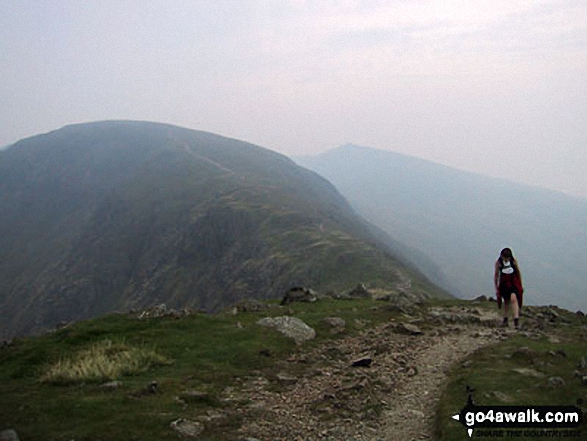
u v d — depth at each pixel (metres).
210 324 17.48
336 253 117.94
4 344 16.53
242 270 135.75
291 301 23.55
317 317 18.84
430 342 16.03
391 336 16.69
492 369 11.79
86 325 17.50
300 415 10.07
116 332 16.59
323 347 15.40
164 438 8.50
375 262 111.19
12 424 8.84
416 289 98.25
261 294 118.25
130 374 12.29
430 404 10.60
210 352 14.17
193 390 11.06
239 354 13.97
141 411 9.59
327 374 12.74
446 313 20.17
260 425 9.50
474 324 18.73
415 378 12.41
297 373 12.78
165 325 17.19
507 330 17.16
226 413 9.95
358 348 15.27
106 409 9.62
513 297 16.88
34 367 13.53
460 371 12.22
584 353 13.23
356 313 19.92
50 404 9.82
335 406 10.40
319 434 9.18
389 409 10.39
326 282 106.81
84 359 13.32
